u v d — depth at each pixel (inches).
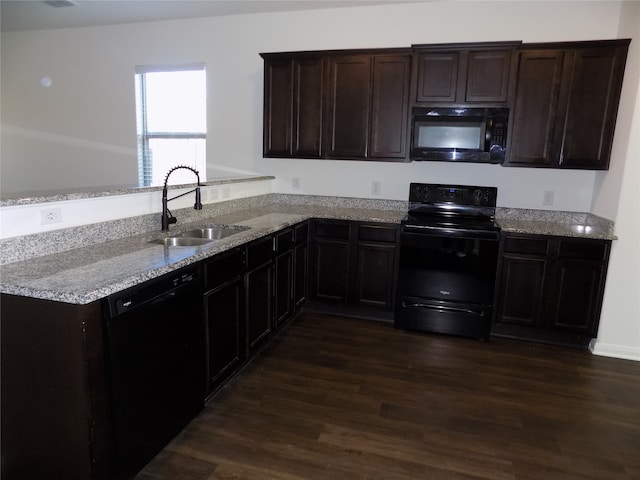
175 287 78.8
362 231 143.0
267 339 122.6
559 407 98.8
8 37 190.4
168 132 181.0
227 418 92.0
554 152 131.6
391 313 148.3
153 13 161.0
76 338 61.4
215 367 95.9
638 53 114.6
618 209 120.8
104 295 62.8
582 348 131.1
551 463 80.5
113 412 66.7
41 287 62.6
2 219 73.5
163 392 78.1
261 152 170.2
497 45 128.6
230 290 99.6
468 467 79.0
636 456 83.0
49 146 194.5
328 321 147.3
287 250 131.0
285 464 78.7
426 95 137.2
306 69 146.3
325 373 111.7
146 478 74.9
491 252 130.3
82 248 88.0
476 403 99.6
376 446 84.1
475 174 150.6
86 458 64.9
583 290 127.0
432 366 116.8
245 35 164.4
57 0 146.6
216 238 121.0
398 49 136.6
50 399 65.1
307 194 168.1
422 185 153.0
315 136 149.6
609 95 124.8
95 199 91.4
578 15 135.2
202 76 172.9
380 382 107.8
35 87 191.9
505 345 131.7
